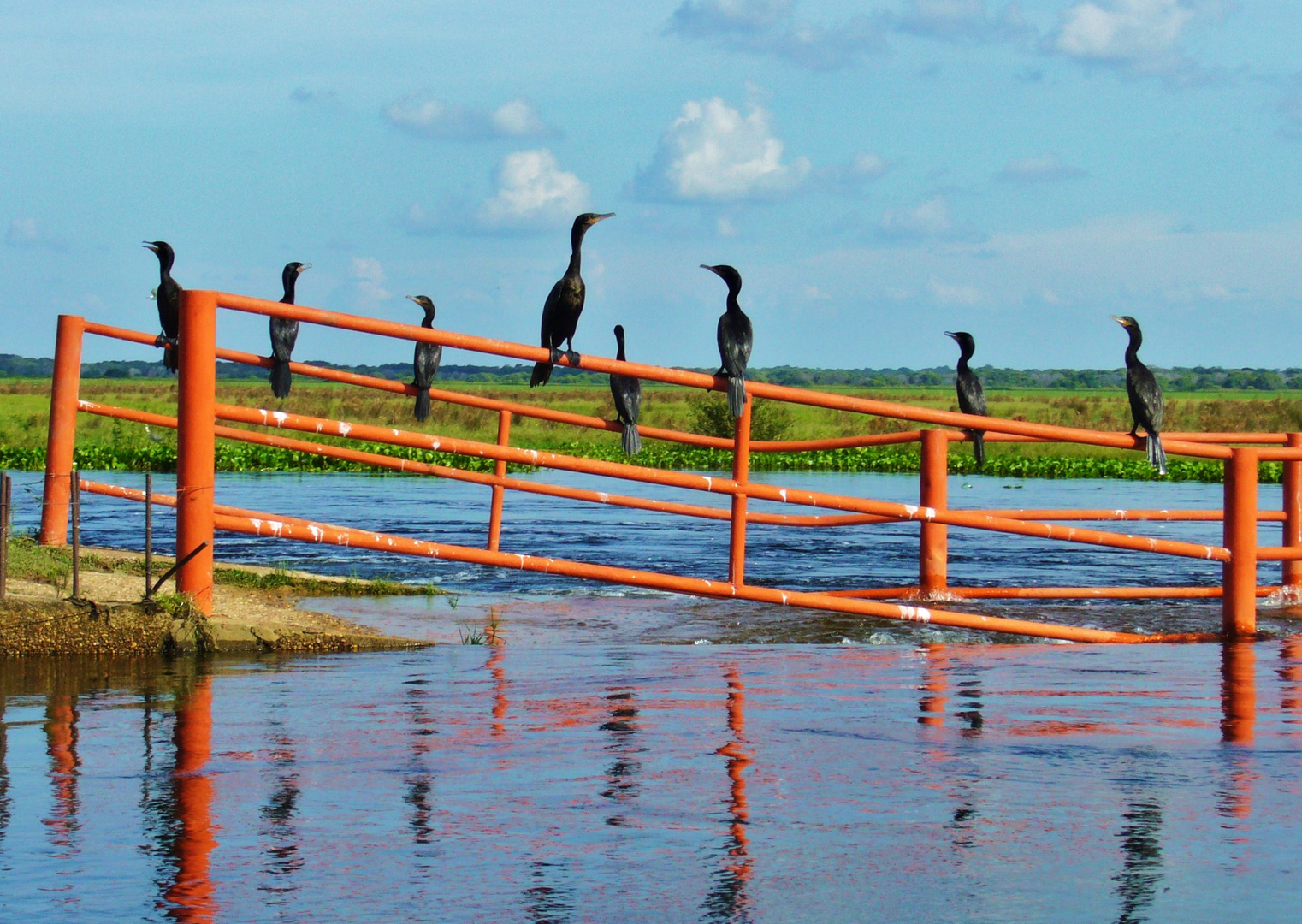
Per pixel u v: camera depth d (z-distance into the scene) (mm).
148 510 11086
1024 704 9219
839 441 15766
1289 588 16094
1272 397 137375
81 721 8352
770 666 10875
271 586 15531
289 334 13852
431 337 10961
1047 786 7055
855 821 6461
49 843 6070
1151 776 7266
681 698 9359
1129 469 40438
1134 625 14000
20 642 10516
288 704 8945
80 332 16719
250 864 5832
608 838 6195
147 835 6191
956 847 6094
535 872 5758
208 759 7480
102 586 12555
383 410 69250
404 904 5391
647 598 15594
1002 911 5332
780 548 21578
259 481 33781
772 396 11828
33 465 36750
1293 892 5520
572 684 9914
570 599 15531
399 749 7766
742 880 5664
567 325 12336
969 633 13117
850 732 8305
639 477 11555
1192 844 6117
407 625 13266
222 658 10742
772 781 7137
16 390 111938
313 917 5246
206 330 10867
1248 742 8062
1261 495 32625
